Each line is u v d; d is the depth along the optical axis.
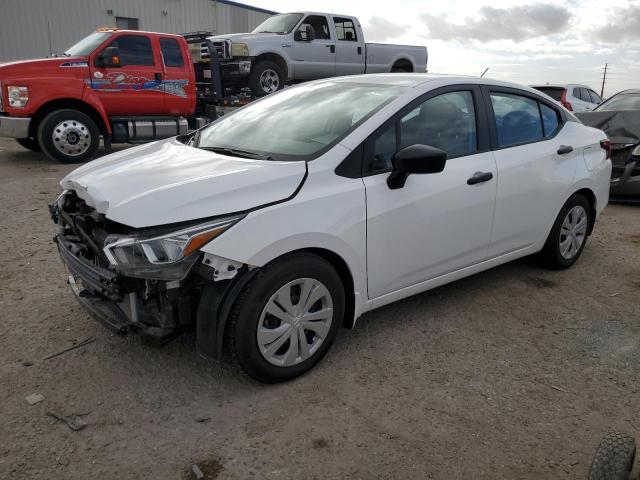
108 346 3.39
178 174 3.05
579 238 4.93
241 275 2.78
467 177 3.71
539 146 4.36
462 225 3.75
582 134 4.83
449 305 4.13
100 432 2.63
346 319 3.35
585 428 2.77
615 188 7.30
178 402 2.88
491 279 4.67
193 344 3.45
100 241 2.96
